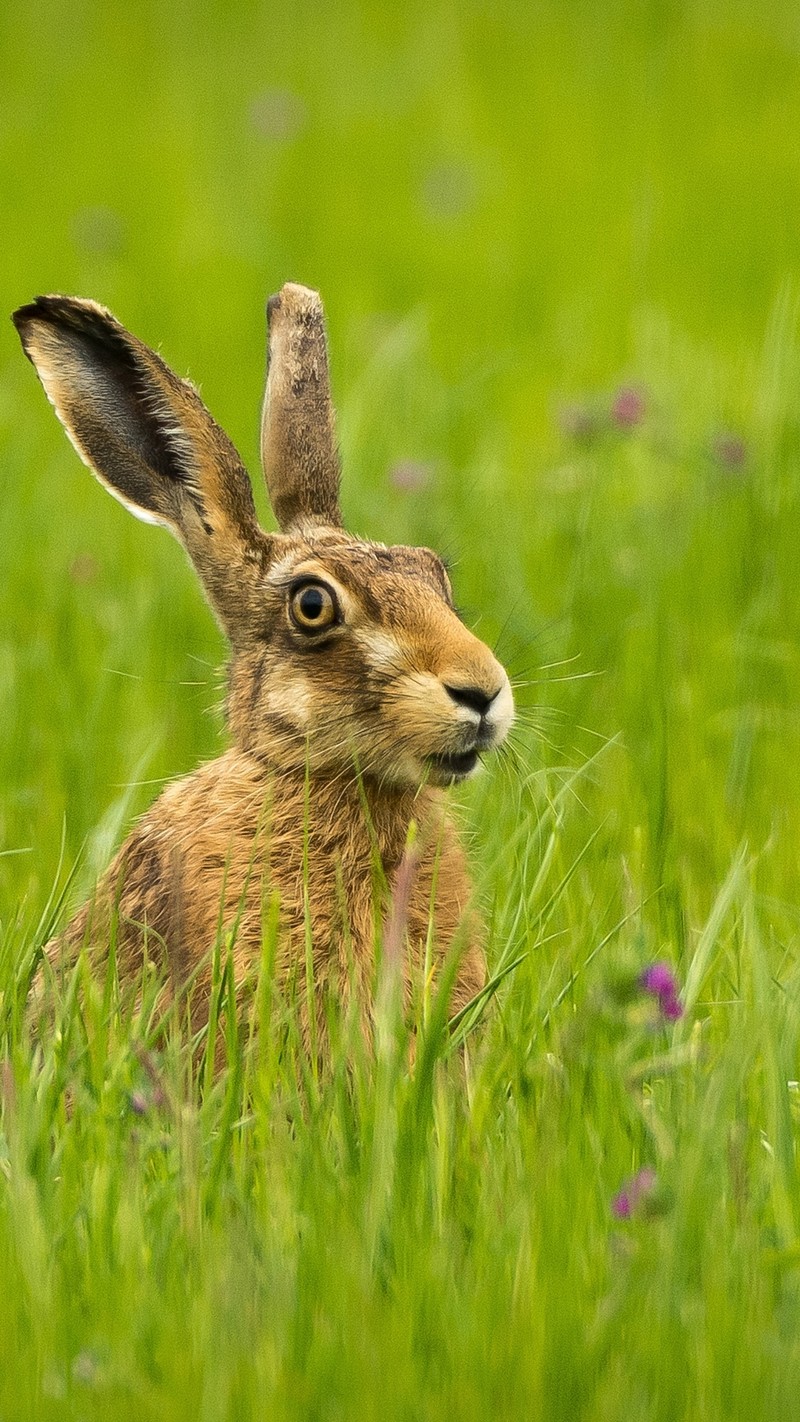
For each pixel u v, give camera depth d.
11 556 14.02
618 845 10.27
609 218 26.45
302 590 8.88
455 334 22.00
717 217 26.19
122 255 25.36
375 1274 6.23
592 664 12.39
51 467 17.00
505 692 8.70
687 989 7.68
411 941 8.45
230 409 19.77
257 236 25.19
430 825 8.88
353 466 14.85
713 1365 5.70
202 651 13.16
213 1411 5.50
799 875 10.02
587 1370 5.71
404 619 8.70
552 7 38.31
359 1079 7.14
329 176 29.14
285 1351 5.81
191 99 33.38
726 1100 6.60
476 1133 6.97
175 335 22.30
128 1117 7.19
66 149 30.72
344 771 8.71
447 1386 5.72
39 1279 6.13
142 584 13.88
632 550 13.88
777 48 34.84
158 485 9.91
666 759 10.38
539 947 8.57
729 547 13.59
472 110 31.89
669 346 19.17
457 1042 7.61
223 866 8.48
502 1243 6.27
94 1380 5.72
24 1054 7.45
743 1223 6.29
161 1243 6.38
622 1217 6.41
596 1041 7.58
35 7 40.38
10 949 8.57
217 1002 7.71
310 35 37.72
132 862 8.91
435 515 14.57
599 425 15.90
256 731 8.94
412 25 38.09
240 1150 6.93
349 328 20.92
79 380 9.88
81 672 12.72
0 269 24.64
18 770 11.59
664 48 34.75
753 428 15.65
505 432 17.59
